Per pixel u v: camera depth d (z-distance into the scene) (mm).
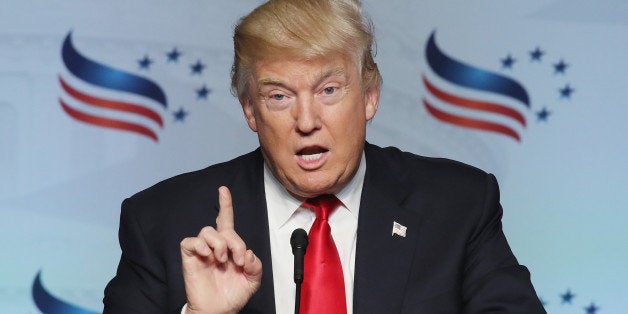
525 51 13242
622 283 13086
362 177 9203
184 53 13391
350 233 9039
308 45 7902
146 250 9094
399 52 13320
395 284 8727
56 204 13148
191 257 7695
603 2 13211
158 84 13336
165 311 8969
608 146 13125
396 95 13297
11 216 13070
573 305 13109
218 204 9195
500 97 13227
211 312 7672
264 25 7988
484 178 9531
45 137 13156
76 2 13289
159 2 13383
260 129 8328
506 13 13266
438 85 13297
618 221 13094
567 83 13195
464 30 13297
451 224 9109
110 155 13234
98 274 13188
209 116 13375
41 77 13188
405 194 9242
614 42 13188
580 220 13125
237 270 7781
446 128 13258
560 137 13164
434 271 8875
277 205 9070
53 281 13102
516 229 13156
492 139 13219
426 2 13336
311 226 8938
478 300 8812
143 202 9383
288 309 8680
